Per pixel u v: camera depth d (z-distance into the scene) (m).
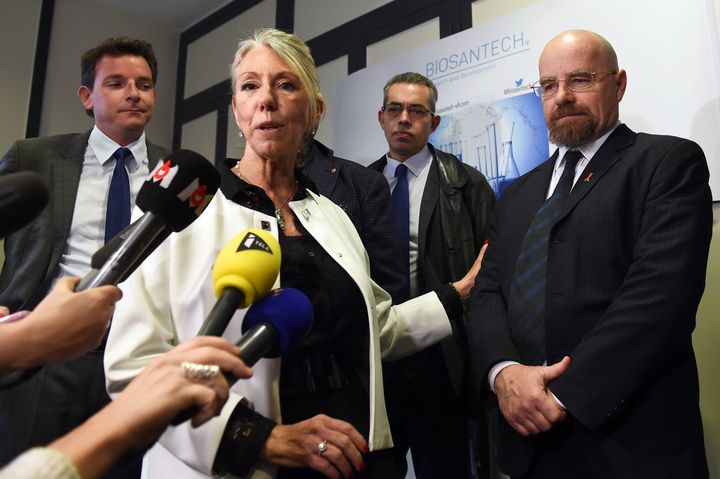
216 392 0.64
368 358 1.27
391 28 3.63
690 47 2.18
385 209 1.96
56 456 0.51
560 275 1.52
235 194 1.27
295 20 4.35
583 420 1.30
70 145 2.24
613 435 1.33
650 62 2.27
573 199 1.60
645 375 1.32
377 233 1.90
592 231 1.51
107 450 0.55
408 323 1.48
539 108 2.59
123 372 0.98
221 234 1.17
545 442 1.41
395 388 2.08
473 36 2.88
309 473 1.10
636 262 1.41
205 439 0.98
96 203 2.17
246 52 1.36
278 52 1.32
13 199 0.57
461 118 2.88
